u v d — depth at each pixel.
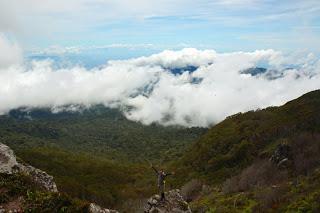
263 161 150.12
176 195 31.84
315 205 74.75
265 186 117.25
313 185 90.44
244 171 143.62
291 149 140.25
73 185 107.12
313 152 133.38
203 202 119.38
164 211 29.12
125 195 127.75
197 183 151.62
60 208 25.50
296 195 88.12
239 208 96.81
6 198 26.14
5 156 30.89
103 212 26.30
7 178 28.66
